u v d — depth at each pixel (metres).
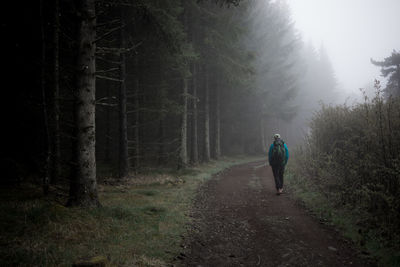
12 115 7.40
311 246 4.16
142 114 14.54
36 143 7.79
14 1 7.34
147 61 12.48
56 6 7.18
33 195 5.83
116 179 9.96
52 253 3.27
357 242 4.15
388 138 5.04
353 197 5.53
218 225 5.28
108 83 14.30
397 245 3.68
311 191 7.53
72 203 5.03
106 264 3.08
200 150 23.34
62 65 9.02
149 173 11.70
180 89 15.84
